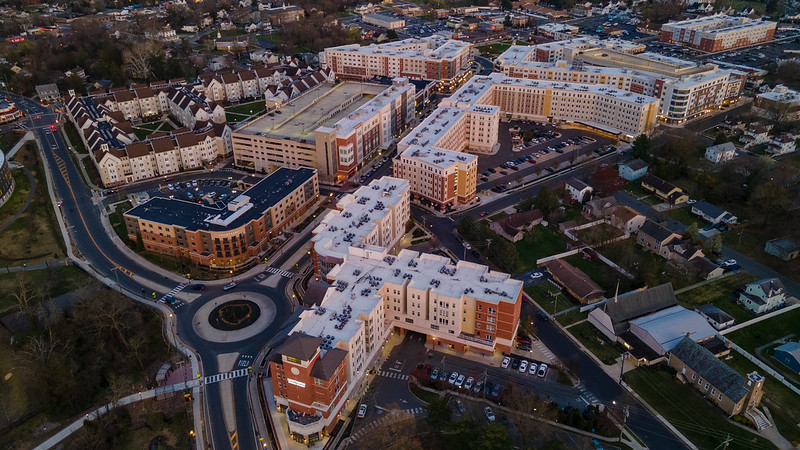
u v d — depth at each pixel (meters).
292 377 160.50
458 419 168.88
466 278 197.50
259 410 175.75
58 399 175.50
